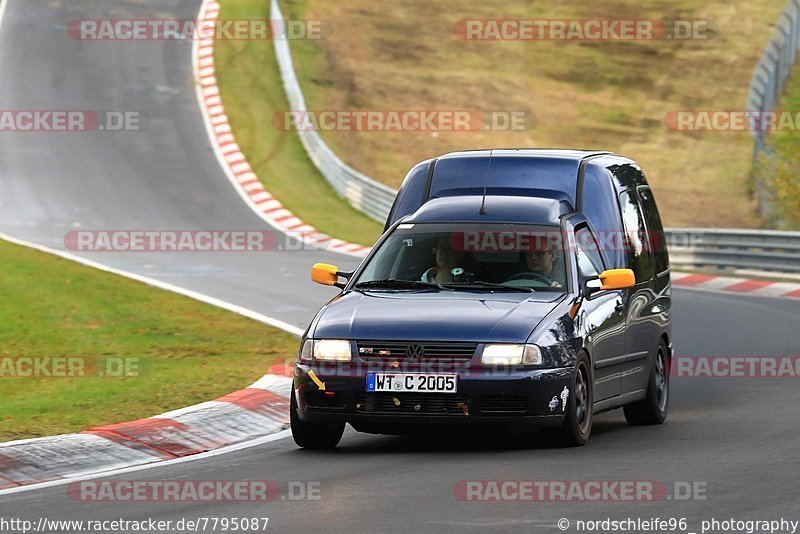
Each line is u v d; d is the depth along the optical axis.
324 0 174.38
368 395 33.25
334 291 72.56
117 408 41.56
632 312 39.12
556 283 36.03
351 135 135.38
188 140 129.75
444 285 36.12
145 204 109.19
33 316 62.88
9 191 111.88
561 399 33.47
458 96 150.62
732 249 85.38
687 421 39.97
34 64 150.00
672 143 140.88
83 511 27.77
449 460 32.72
